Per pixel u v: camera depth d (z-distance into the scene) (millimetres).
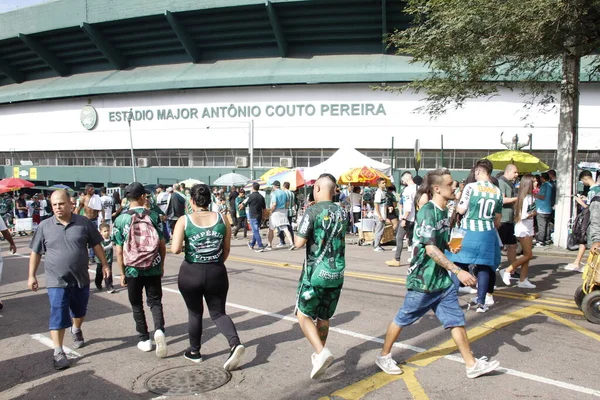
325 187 4352
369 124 28375
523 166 14570
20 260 12266
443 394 3900
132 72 33156
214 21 29172
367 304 6910
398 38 13188
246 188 22578
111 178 33531
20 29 33031
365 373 4379
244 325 5996
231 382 4238
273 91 29328
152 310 5051
